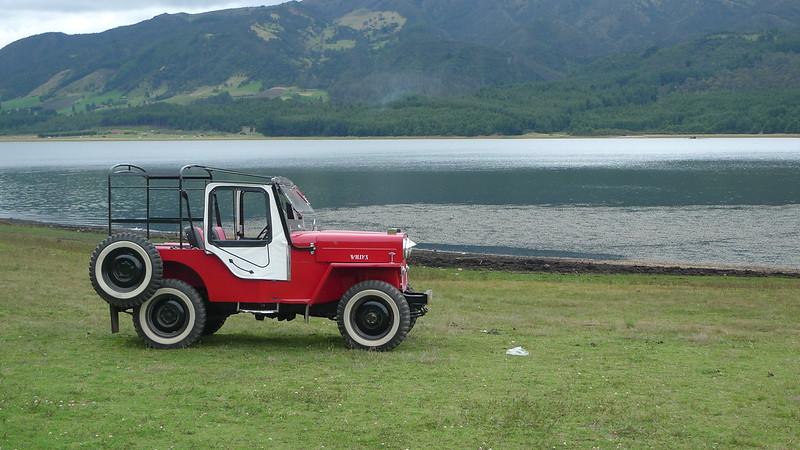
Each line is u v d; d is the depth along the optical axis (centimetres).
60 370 1194
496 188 8131
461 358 1349
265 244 1373
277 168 11781
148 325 1363
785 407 1068
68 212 5975
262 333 1565
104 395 1058
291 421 968
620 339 1598
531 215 5662
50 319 1662
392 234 1408
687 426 977
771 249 4034
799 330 1795
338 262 1366
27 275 2339
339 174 10425
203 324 1371
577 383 1180
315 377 1180
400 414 1001
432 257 3566
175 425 945
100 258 1332
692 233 4666
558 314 2027
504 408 1027
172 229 4922
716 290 2552
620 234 4659
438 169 11469
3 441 877
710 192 7438
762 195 7075
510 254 3959
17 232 4009
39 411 984
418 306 1435
